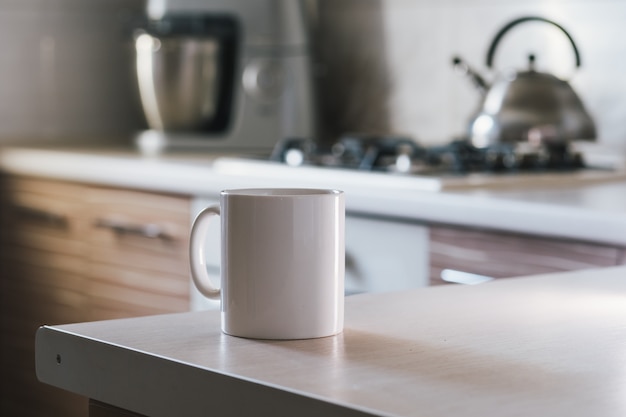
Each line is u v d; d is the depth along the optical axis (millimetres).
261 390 682
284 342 812
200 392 723
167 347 787
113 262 2430
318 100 2973
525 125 2133
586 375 714
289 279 816
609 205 1651
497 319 898
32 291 2670
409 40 2869
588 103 2455
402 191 1849
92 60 3328
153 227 2318
